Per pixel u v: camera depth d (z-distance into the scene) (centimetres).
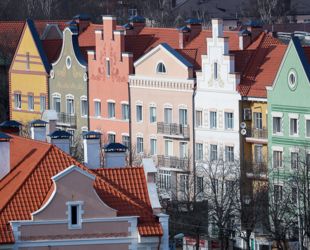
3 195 15388
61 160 15550
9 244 14950
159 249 15250
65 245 15112
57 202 15100
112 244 15188
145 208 15375
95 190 15238
